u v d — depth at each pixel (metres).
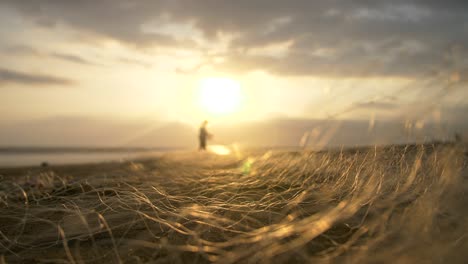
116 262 1.92
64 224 2.84
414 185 2.80
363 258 1.68
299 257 1.82
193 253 1.97
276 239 1.99
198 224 2.58
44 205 3.69
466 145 2.41
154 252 2.04
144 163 10.66
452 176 2.28
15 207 3.60
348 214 2.26
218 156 10.14
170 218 2.77
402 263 1.61
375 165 3.12
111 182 5.10
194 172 6.20
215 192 3.90
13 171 10.27
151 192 3.74
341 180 3.32
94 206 3.40
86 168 10.37
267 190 3.72
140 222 2.74
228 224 2.54
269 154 5.83
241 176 4.82
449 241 1.78
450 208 2.12
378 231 2.08
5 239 2.55
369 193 2.57
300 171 4.35
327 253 1.84
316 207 2.77
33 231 2.72
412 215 2.04
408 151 2.92
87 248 2.20
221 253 1.91
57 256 2.10
